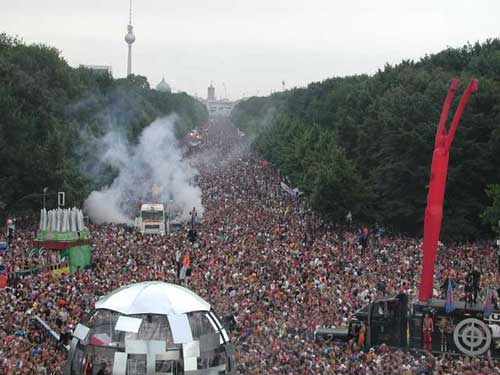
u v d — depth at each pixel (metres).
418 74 164.12
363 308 61.22
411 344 59.78
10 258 81.31
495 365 53.97
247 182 186.88
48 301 60.12
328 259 87.50
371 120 145.12
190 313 30.97
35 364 44.03
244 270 79.75
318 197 124.56
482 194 120.75
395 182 122.75
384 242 104.75
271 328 57.25
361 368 48.53
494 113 125.62
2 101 134.50
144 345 30.25
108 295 32.03
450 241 115.56
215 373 30.97
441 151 66.44
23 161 119.94
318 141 173.38
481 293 68.56
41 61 170.25
